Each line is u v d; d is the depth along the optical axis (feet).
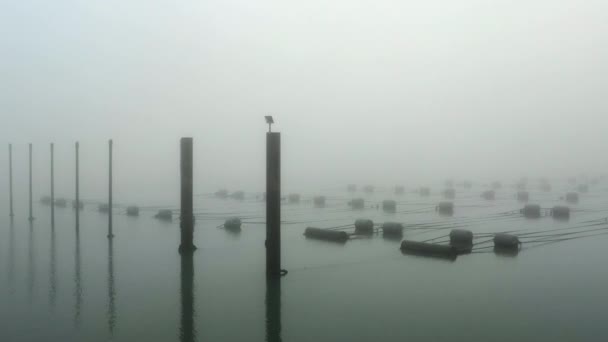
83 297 54.13
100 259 73.31
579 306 50.44
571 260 71.97
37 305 51.42
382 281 60.39
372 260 72.23
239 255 75.97
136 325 45.55
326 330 44.24
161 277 62.64
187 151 78.79
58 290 56.90
